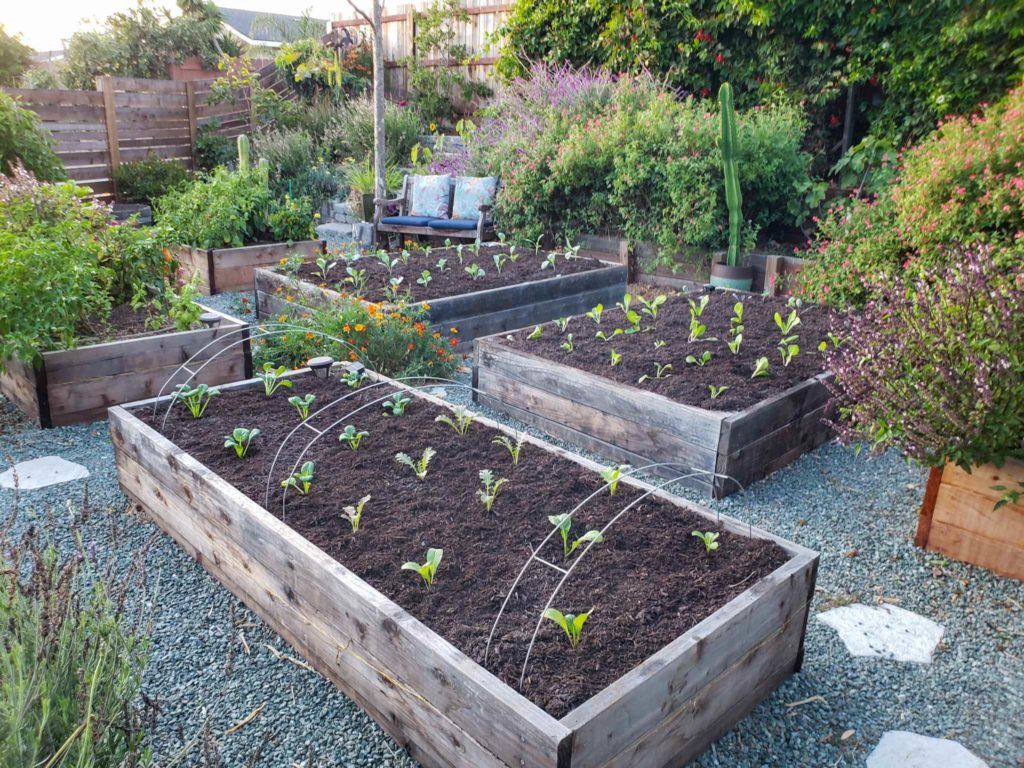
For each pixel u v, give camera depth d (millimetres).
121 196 10695
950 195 5172
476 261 7012
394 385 3883
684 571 2332
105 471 3734
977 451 2721
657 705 1812
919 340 2824
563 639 2014
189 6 17750
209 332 4617
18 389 4379
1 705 1470
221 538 2740
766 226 7617
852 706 2256
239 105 12539
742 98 8336
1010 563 2836
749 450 3518
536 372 4199
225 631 2572
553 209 8258
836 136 8023
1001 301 2650
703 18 8164
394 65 13516
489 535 2541
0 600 1732
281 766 2012
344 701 2258
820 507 3408
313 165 11625
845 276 5598
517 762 1675
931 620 2648
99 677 1698
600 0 8867
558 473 2980
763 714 2219
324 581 2227
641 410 3693
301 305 5605
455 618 2098
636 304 5773
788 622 2254
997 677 2375
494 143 9148
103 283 5090
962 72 6664
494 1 11844
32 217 4785
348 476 2934
